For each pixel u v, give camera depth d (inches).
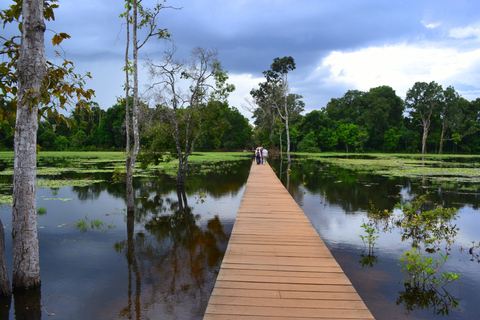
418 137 2743.6
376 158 1768.0
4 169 895.7
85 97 215.0
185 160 618.8
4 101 216.7
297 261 222.7
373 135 2743.6
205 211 423.2
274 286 184.1
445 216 387.5
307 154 2236.7
